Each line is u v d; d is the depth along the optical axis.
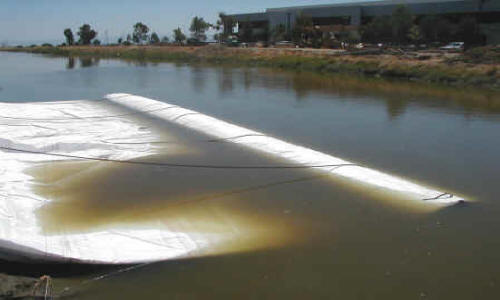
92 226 7.86
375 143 14.08
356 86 28.05
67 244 6.83
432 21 51.69
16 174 10.20
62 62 53.22
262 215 8.52
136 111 18.17
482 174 11.12
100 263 6.54
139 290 6.22
